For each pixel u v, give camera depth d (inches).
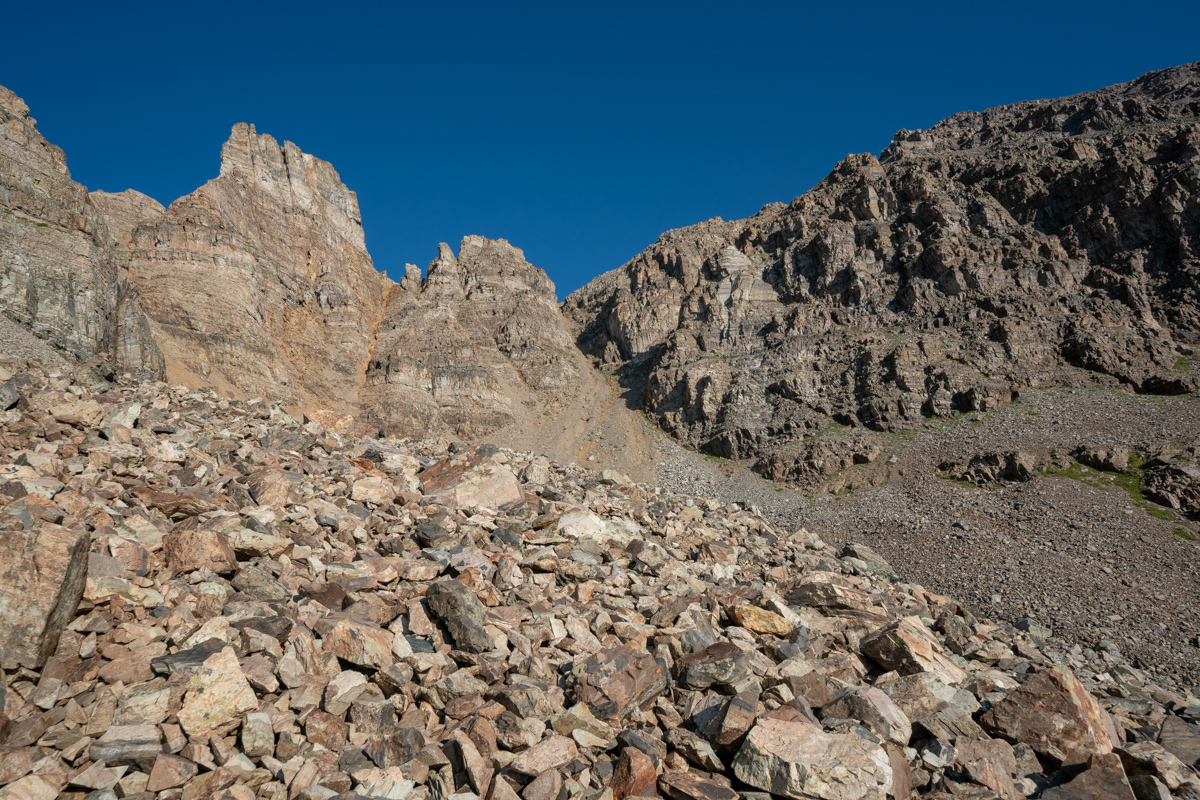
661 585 607.2
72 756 268.2
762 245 7790.4
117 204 5172.2
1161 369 4407.0
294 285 6215.6
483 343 7337.6
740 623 541.0
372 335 7076.8
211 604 381.4
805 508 3909.9
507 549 599.2
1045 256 5610.2
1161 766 380.2
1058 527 2832.2
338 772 302.5
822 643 531.8
